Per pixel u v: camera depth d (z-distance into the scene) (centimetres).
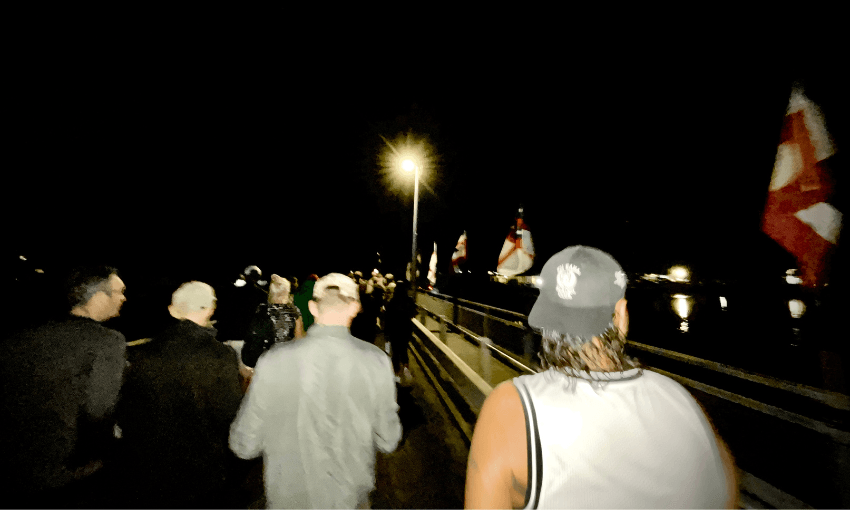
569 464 100
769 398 432
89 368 209
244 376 411
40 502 200
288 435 183
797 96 432
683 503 100
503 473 107
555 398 107
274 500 181
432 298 2202
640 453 100
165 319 1764
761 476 298
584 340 113
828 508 258
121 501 210
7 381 199
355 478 187
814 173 417
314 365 190
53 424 202
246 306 704
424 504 385
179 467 215
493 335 1123
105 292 233
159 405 215
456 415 586
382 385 200
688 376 570
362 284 1216
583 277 116
